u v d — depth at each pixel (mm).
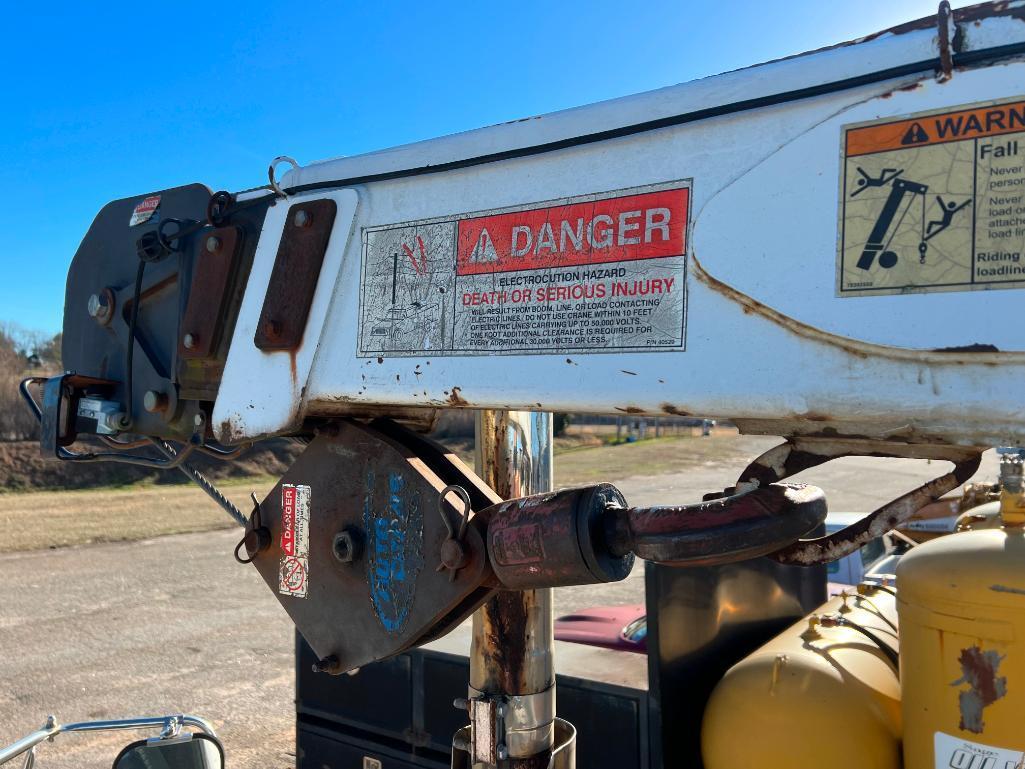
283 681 6258
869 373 1111
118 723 2568
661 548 1304
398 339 1556
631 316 1303
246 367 1751
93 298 2121
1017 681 1741
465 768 1901
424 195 1548
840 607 2768
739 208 1211
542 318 1392
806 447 1268
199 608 8477
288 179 1734
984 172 1052
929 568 1873
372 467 1638
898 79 1111
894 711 2145
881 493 17500
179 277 1946
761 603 2949
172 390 1951
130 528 13469
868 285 1115
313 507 1724
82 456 2086
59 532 13078
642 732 2518
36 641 7285
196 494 18297
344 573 1666
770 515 1243
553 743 1880
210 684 6195
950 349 1059
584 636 4270
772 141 1193
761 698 2129
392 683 3285
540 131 1409
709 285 1229
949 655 1814
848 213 1133
